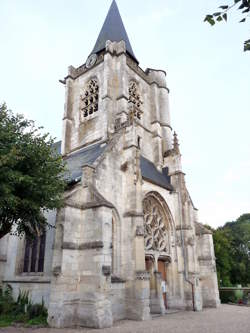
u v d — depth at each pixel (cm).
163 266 2542
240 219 7731
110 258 1697
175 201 2809
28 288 1991
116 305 1809
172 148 3369
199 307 2395
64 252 1648
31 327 1500
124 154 2297
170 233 2661
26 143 1551
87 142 3159
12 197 1292
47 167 1575
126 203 2136
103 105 3091
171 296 2462
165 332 1392
